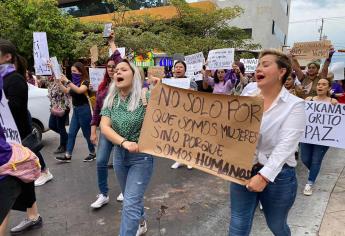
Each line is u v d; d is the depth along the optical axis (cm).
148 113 274
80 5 3078
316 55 629
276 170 221
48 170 548
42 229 379
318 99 474
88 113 606
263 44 2809
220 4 2888
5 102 260
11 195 245
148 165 299
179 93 261
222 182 520
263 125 233
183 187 500
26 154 255
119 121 297
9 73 342
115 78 301
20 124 352
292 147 225
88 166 606
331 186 482
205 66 832
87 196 471
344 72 792
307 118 461
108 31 454
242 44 2045
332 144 450
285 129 226
